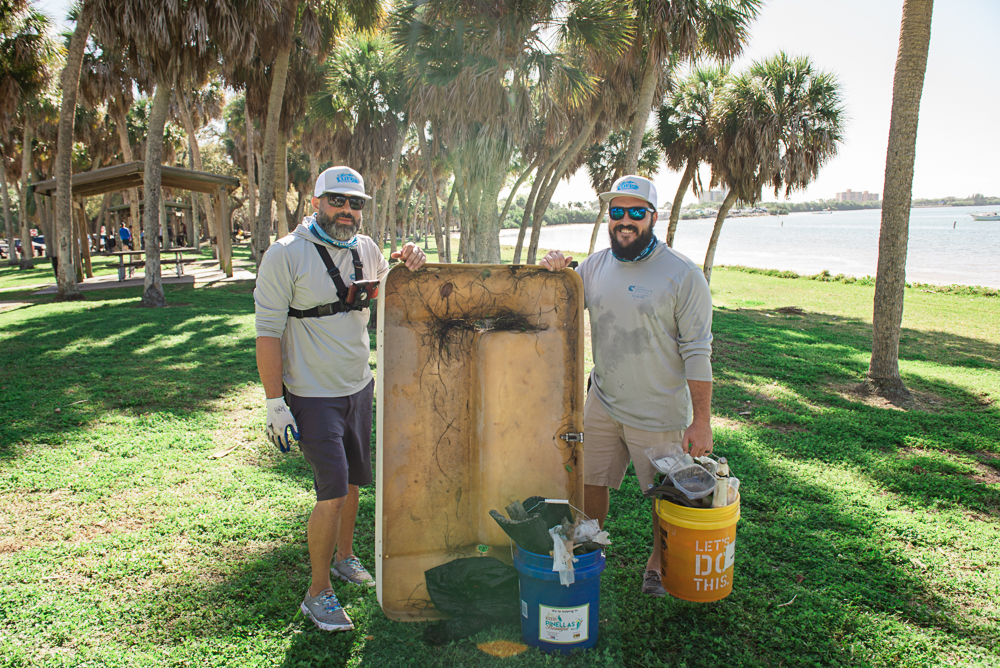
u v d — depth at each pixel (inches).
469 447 110.6
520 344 107.4
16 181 1427.2
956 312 623.8
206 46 458.6
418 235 3531.0
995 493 163.9
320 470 100.0
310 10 550.0
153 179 509.7
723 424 228.2
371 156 912.9
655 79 427.2
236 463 172.4
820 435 215.0
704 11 413.4
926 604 111.3
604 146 895.7
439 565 105.2
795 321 541.3
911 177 263.7
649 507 148.9
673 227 751.1
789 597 112.1
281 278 97.1
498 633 95.8
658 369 107.3
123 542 125.5
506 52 412.8
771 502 153.9
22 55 653.3
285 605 104.2
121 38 462.3
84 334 372.2
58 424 199.0
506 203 690.2
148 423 204.1
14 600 104.6
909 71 259.9
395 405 104.8
